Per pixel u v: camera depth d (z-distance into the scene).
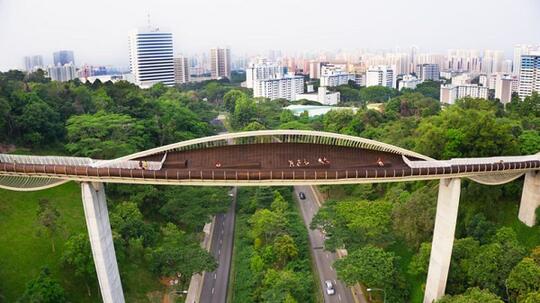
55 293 78.00
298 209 140.50
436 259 87.19
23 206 105.69
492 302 69.38
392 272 87.19
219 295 94.50
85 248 86.19
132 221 103.81
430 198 103.06
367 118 197.38
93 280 89.88
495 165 86.69
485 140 108.25
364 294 93.88
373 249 91.62
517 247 82.88
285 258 102.06
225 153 86.25
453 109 146.50
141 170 78.31
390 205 110.75
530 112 161.62
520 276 74.31
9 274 87.00
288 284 85.19
